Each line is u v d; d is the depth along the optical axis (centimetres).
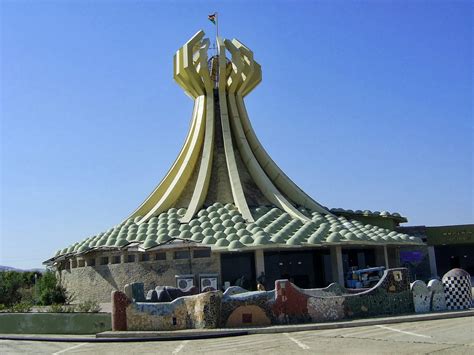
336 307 2184
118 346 1806
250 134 4256
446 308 2398
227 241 3331
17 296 3762
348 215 4359
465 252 5856
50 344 1953
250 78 4206
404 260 5097
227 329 2020
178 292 2400
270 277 3650
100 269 3475
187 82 4188
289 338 1786
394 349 1451
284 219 3709
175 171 4175
